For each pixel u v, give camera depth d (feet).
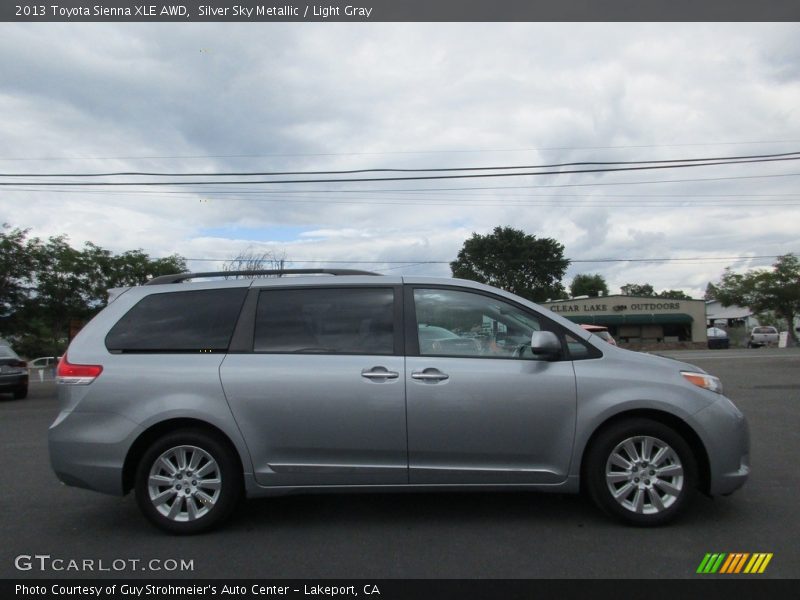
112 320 16.75
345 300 16.62
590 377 15.66
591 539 14.97
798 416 32.24
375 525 16.26
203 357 16.10
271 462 15.67
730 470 15.60
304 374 15.69
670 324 172.04
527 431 15.53
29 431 34.09
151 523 15.80
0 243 65.72
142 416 15.67
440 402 15.52
